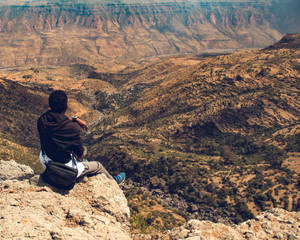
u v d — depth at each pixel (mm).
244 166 154750
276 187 125938
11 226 4512
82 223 5469
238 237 6215
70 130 5648
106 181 7211
